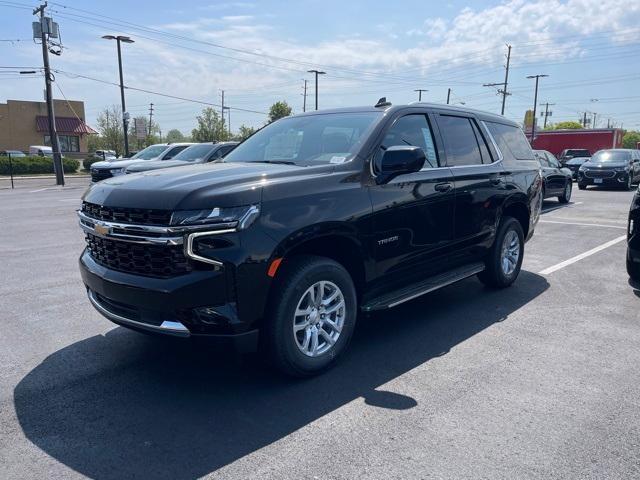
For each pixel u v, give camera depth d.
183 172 4.07
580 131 41.41
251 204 3.47
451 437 3.16
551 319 5.32
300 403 3.60
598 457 2.97
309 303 3.88
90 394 3.73
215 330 3.45
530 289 6.46
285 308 3.67
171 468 2.88
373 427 3.28
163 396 3.70
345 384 3.88
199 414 3.45
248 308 3.47
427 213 4.81
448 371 4.10
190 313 3.39
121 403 3.60
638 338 4.79
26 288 6.47
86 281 4.09
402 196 4.50
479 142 5.84
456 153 5.38
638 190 6.14
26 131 59.44
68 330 5.01
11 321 5.26
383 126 4.57
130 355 4.41
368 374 4.05
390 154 4.11
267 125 5.62
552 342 4.70
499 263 6.15
